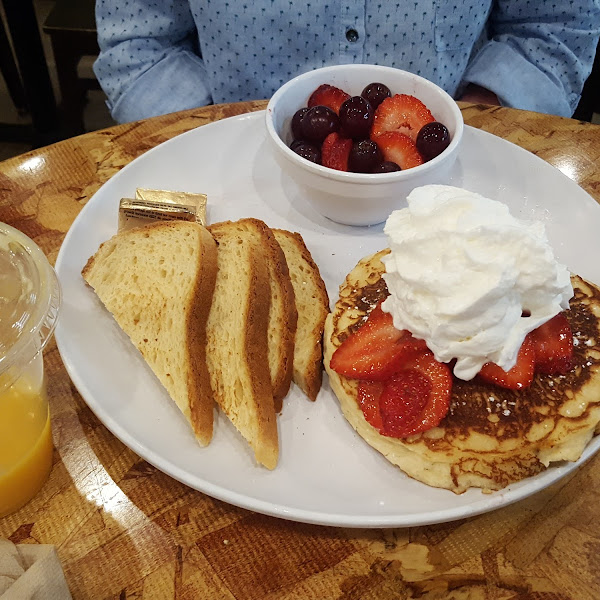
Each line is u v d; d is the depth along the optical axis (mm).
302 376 311
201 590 260
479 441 280
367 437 291
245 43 519
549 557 270
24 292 265
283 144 372
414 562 269
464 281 272
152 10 553
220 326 326
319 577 264
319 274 363
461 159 425
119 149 433
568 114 590
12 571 242
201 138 431
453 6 499
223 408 300
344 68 411
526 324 282
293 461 291
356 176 353
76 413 312
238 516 281
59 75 753
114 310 333
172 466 275
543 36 562
